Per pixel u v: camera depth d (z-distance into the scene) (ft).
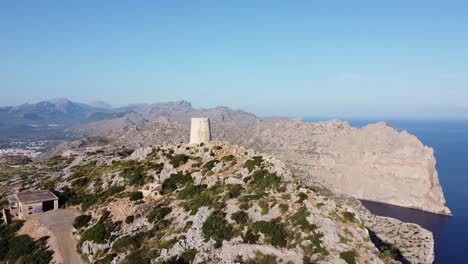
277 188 269.44
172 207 287.69
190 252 228.02
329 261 201.57
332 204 241.76
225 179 302.86
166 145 426.92
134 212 291.99
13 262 268.41
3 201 368.68
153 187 324.39
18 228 310.24
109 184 371.76
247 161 322.34
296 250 211.82
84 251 264.72
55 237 286.87
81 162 488.44
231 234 236.63
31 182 440.45
